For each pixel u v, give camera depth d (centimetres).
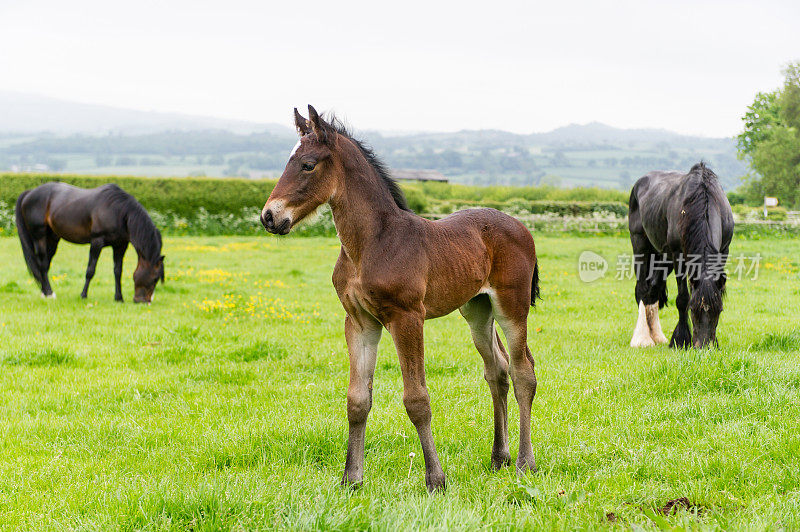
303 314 1059
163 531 337
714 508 358
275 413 557
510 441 490
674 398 570
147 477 435
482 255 426
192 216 2894
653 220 835
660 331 866
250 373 689
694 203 726
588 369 689
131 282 1420
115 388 642
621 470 424
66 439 513
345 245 393
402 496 382
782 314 1015
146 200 2870
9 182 2770
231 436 490
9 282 1298
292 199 379
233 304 1084
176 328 902
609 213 3294
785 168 4959
